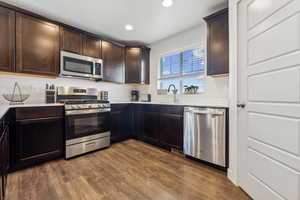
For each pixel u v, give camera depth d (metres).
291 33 0.98
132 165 2.00
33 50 2.11
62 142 2.21
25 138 1.87
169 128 2.50
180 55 3.14
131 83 3.46
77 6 2.06
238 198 1.35
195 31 2.76
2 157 1.24
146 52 3.62
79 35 2.62
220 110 1.82
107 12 2.22
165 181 1.62
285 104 1.03
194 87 2.80
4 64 1.88
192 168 1.93
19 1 1.94
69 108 2.21
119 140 3.13
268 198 1.16
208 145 1.95
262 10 1.21
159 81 3.57
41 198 1.32
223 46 2.02
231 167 1.63
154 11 2.20
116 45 3.27
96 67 2.85
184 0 1.94
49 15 2.30
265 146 1.20
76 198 1.33
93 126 2.53
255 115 1.31
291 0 0.98
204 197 1.36
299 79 0.94
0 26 1.84
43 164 2.01
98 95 3.21
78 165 1.99
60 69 2.36
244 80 1.46
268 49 1.16
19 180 1.61
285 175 1.03
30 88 2.38
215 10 2.17
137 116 3.20
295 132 0.97
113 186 1.51
